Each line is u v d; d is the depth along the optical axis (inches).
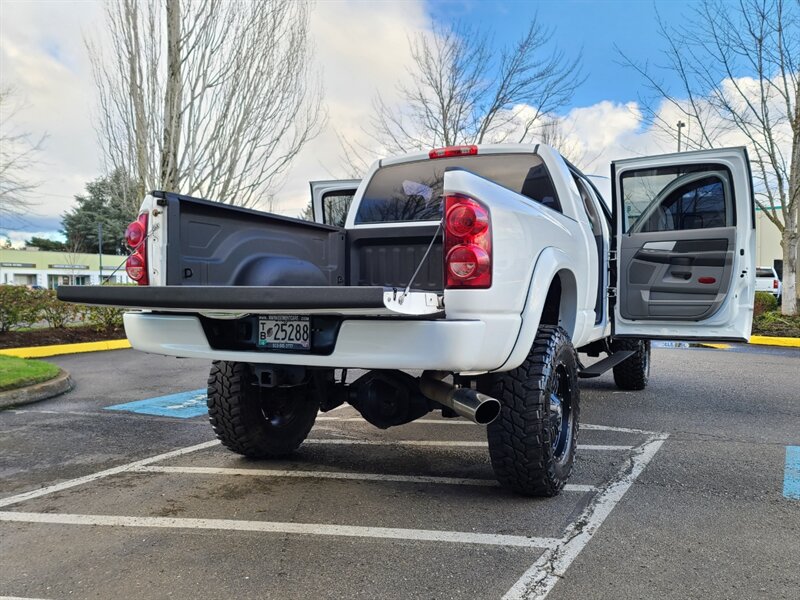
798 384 292.2
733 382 298.4
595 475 150.3
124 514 125.4
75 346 435.8
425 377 127.5
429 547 108.0
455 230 108.2
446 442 185.0
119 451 176.2
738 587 93.4
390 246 163.6
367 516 123.0
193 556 105.2
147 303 114.7
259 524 119.3
